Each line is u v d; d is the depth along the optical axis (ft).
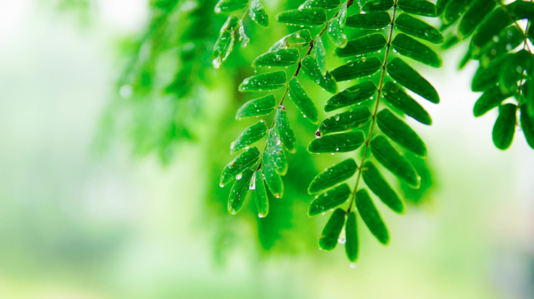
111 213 5.07
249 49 1.85
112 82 2.36
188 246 4.42
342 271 4.12
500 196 5.05
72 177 4.80
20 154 4.85
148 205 4.34
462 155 4.10
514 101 1.36
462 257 5.25
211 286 4.17
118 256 5.44
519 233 5.37
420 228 4.91
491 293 5.31
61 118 4.43
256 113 1.45
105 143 2.58
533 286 5.22
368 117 1.42
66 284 5.53
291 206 2.19
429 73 2.20
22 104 4.42
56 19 2.47
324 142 1.42
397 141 1.41
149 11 1.89
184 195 3.09
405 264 4.94
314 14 1.43
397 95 1.42
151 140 2.33
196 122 2.30
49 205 5.21
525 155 4.71
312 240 2.32
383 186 1.41
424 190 2.18
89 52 3.42
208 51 1.82
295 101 1.43
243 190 1.43
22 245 5.65
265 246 2.25
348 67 1.42
